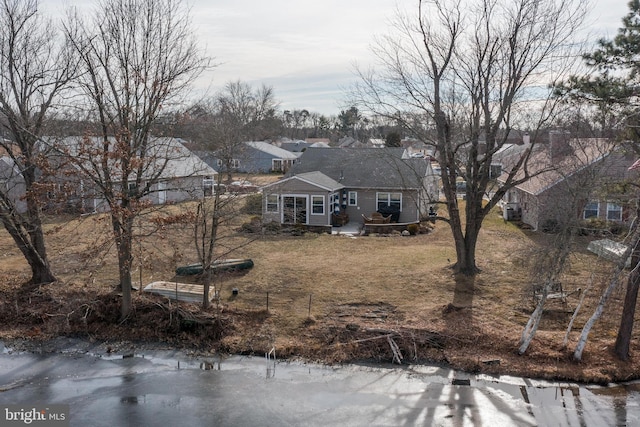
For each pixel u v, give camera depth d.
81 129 21.77
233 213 19.55
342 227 32.91
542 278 15.99
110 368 14.88
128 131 16.42
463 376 14.27
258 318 17.25
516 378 14.07
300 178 31.91
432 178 35.69
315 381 14.09
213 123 31.47
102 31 21.33
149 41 18.25
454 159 20.69
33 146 19.88
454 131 21.47
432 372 14.52
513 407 12.68
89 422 12.00
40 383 13.97
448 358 15.02
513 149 36.88
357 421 12.10
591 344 15.38
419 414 12.41
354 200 34.62
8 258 24.25
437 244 27.94
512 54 18.67
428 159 39.69
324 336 16.12
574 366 14.38
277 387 13.76
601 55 14.96
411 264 23.20
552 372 14.16
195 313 17.00
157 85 18.25
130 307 17.39
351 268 22.59
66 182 17.34
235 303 18.28
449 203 21.05
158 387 13.73
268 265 23.06
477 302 18.25
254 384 13.92
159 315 17.28
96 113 20.12
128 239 16.92
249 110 70.19
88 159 16.16
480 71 19.30
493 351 15.20
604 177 15.91
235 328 16.73
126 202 16.88
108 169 16.30
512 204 35.66
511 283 20.08
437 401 12.99
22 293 19.11
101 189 16.73
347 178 34.88
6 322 17.61
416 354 15.27
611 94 14.44
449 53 19.66
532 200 31.28
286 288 19.88
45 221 26.94
